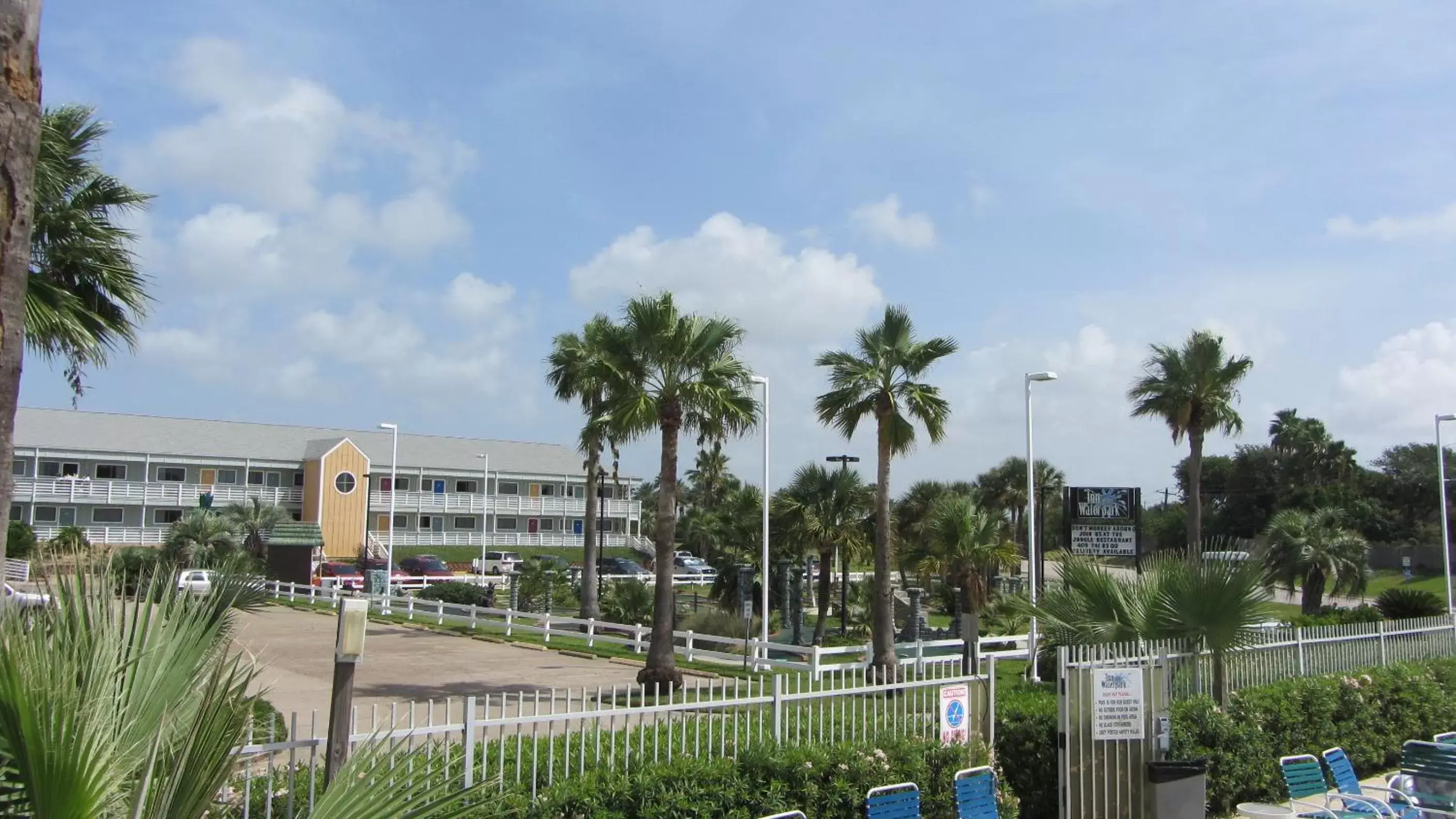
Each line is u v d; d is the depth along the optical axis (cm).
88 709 362
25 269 416
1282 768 993
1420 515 7000
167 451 5372
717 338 1764
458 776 630
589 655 2453
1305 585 3559
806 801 790
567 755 726
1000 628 2892
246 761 555
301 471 5797
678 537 7238
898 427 2005
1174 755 1002
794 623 2894
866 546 2948
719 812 752
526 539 6275
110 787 366
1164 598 1110
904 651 2205
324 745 937
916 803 809
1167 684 1007
